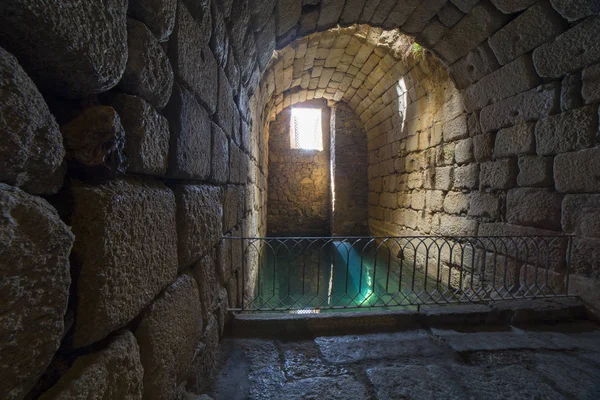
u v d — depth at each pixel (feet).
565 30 9.88
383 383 6.03
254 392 5.73
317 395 5.69
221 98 7.06
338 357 6.97
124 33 2.87
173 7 3.89
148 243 3.50
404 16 12.96
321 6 11.66
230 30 7.29
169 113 4.29
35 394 2.14
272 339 7.68
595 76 9.30
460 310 8.90
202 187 5.71
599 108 9.23
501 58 12.16
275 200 34.35
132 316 3.14
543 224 11.07
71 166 2.67
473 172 14.66
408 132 21.66
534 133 11.36
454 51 13.83
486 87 13.43
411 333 8.18
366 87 24.94
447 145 16.76
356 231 31.81
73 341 2.47
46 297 2.00
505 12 10.91
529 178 11.64
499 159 13.11
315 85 25.62
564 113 10.23
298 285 21.76
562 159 10.31
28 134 1.88
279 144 34.04
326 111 34.06
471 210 14.84
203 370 5.62
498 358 7.03
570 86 10.06
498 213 13.16
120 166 2.94
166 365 3.93
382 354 7.13
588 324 8.87
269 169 34.14
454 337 7.95
